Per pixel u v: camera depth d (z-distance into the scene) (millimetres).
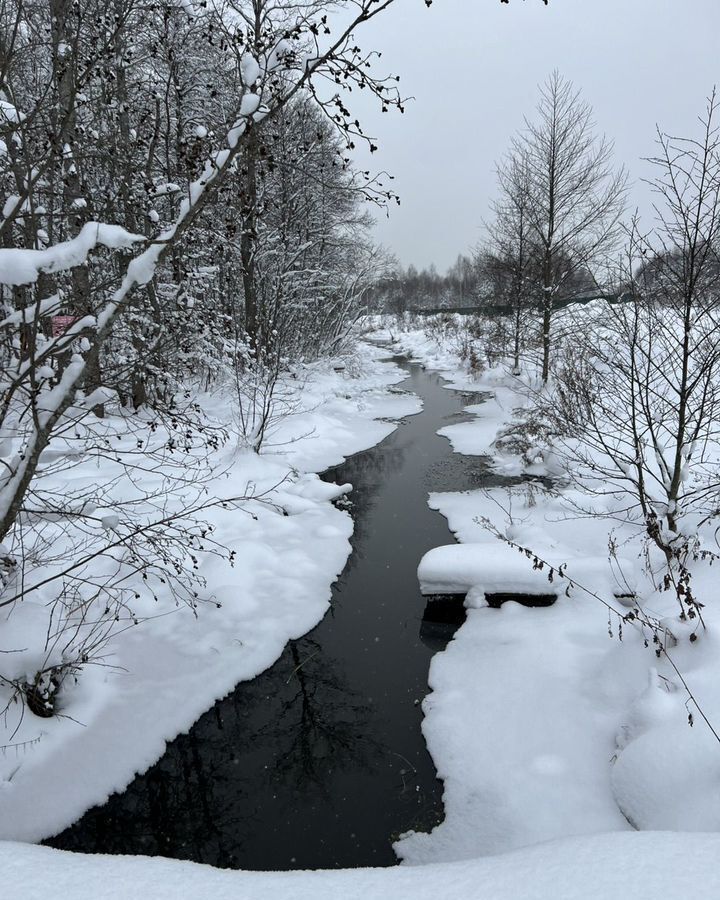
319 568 6484
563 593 5141
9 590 4391
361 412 15711
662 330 4832
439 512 8266
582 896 1599
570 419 5574
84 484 6906
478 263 18812
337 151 2943
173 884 1759
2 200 3754
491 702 4094
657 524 4602
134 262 2873
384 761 3830
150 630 4926
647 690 3311
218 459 9031
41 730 3703
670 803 2693
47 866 1820
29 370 3025
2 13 3283
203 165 2953
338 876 1867
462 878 1797
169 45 7125
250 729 4180
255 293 13266
